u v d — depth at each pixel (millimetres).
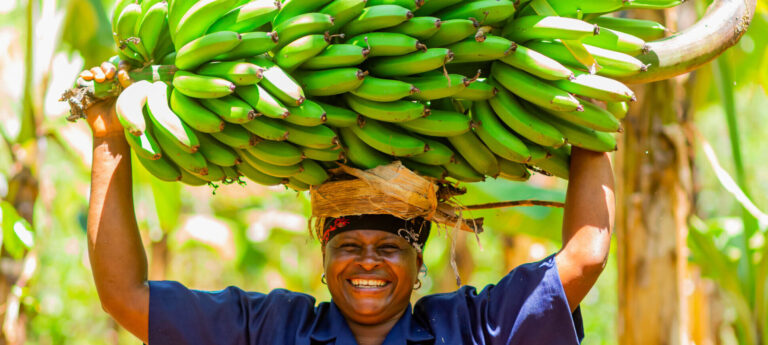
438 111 2273
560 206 2660
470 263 8039
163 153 2359
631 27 2543
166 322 2455
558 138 2277
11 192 4504
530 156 2340
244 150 2309
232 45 2082
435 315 2586
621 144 3951
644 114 3826
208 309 2527
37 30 4656
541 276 2484
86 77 2387
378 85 2123
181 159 2246
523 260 7941
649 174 3803
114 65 2373
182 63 2158
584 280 2461
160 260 7664
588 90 2221
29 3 4594
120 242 2457
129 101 2143
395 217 2520
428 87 2180
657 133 3814
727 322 6953
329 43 2145
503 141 2291
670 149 3799
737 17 2506
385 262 2500
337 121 2223
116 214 2465
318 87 2164
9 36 5906
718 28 2475
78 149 5215
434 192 2484
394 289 2527
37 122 4621
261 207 8508
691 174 4473
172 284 2518
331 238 2553
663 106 3809
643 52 2350
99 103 2459
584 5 2324
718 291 6859
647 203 3805
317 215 2553
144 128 2102
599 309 10328
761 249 4207
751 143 11070
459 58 2227
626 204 3854
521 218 5055
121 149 2488
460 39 2199
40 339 10836
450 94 2189
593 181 2518
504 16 2229
